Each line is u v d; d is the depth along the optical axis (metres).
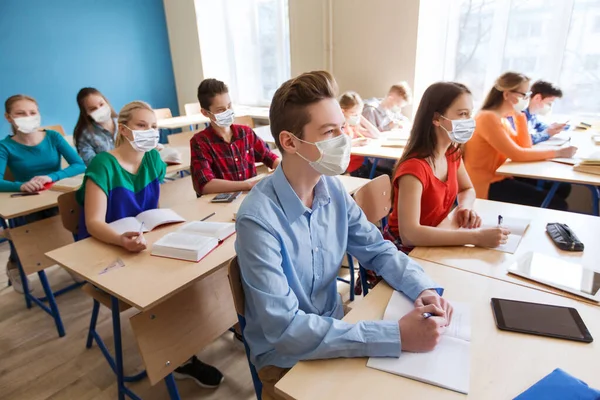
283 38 4.59
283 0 4.41
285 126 0.93
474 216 1.43
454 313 0.90
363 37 3.77
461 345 0.80
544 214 1.50
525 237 1.30
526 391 0.67
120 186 1.61
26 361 1.84
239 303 0.96
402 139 3.16
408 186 1.38
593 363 0.75
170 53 5.55
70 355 1.87
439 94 1.39
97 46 4.79
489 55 3.38
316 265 1.05
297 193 1.01
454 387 0.70
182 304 1.24
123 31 4.99
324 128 0.91
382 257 1.10
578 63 3.07
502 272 1.08
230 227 1.44
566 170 2.11
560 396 0.64
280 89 0.94
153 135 1.64
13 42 4.16
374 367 0.76
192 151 2.10
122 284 1.14
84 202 1.57
